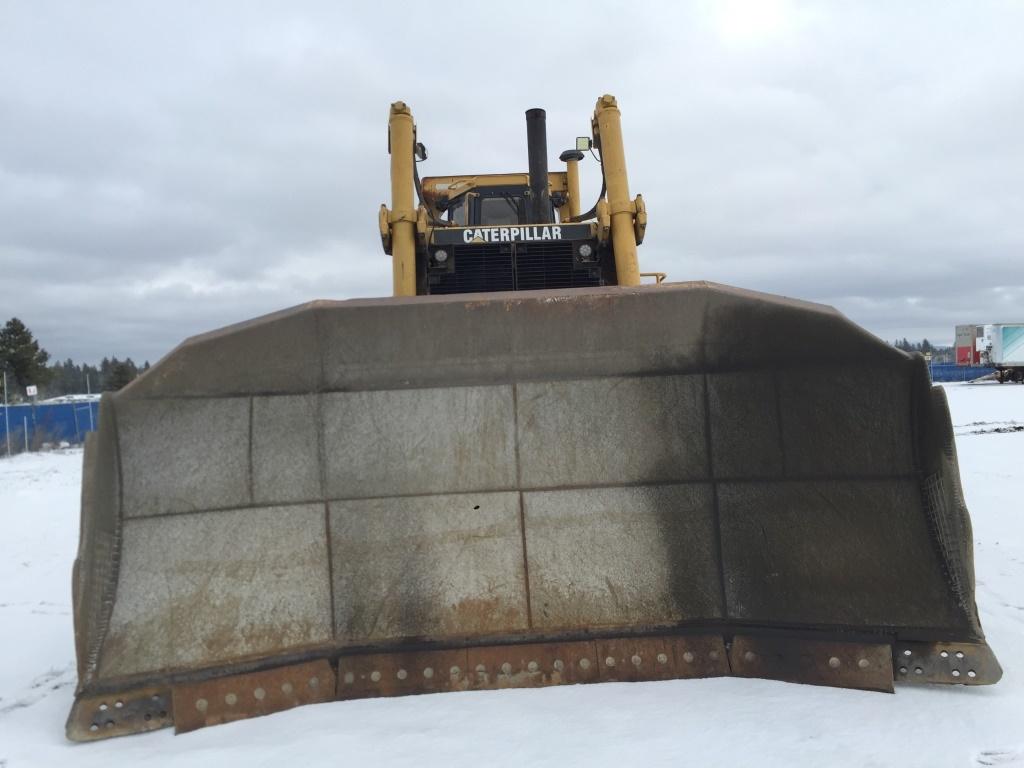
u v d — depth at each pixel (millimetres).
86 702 2816
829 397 3189
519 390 3336
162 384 3082
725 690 2982
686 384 3340
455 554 3236
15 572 6152
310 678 3049
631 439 3330
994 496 7801
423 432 3293
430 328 3248
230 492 3131
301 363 3221
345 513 3225
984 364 48875
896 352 3082
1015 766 2375
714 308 3262
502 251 5672
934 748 2490
